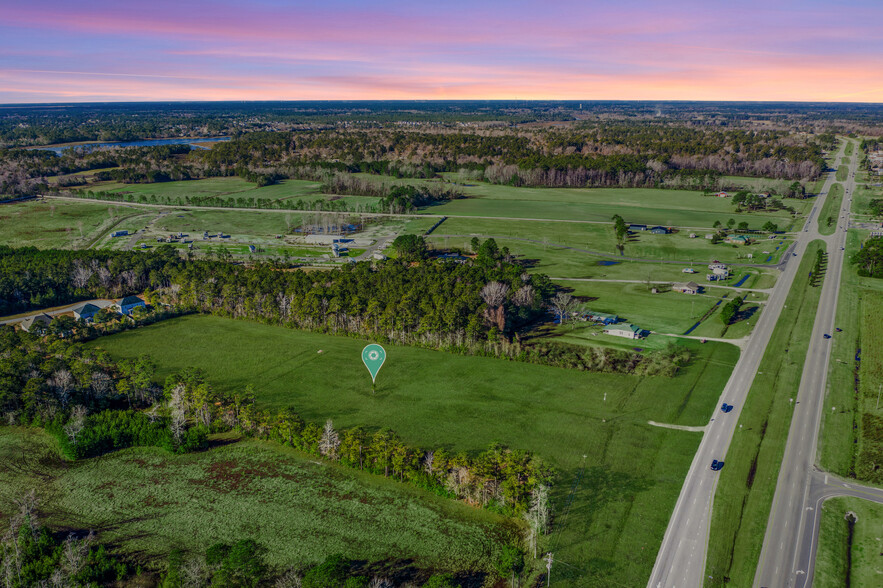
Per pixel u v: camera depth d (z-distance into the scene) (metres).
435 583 66.44
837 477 89.81
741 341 140.50
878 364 126.94
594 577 71.69
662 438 100.81
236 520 82.25
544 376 124.44
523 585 70.62
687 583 70.56
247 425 103.75
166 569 73.62
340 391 118.50
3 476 92.56
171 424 102.31
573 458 95.38
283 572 72.62
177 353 137.62
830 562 73.25
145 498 87.19
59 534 79.50
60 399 109.62
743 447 97.62
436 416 108.75
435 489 87.81
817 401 112.25
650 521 80.94
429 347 139.50
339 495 87.75
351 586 66.19
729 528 79.44
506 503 83.81
